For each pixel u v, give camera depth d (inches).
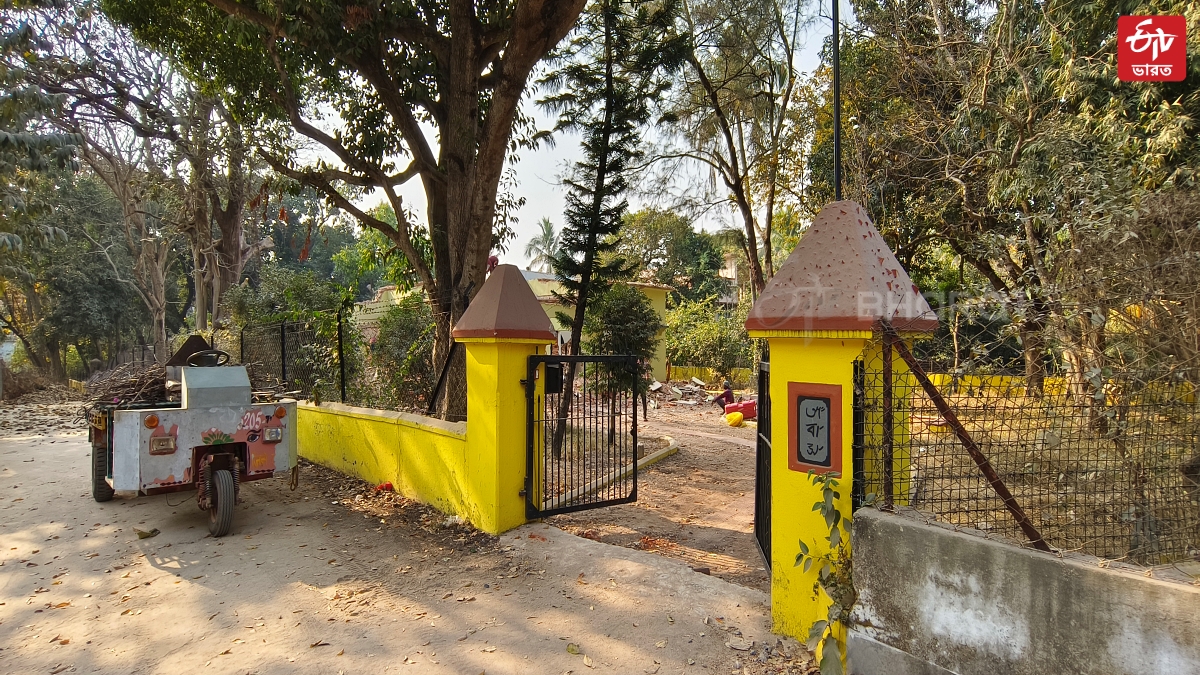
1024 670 95.3
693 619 147.3
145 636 145.3
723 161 644.7
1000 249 357.1
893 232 493.7
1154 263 100.2
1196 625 80.4
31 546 209.6
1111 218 110.3
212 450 235.6
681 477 327.0
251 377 335.0
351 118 414.0
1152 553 103.3
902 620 109.7
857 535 116.0
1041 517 114.2
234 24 297.7
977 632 100.3
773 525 137.2
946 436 120.1
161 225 1003.9
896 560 110.7
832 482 119.9
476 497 215.8
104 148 858.8
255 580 177.9
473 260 314.8
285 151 399.5
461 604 159.8
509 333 203.3
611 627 145.6
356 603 161.6
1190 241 99.8
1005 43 397.7
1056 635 92.4
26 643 142.3
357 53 314.3
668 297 1201.4
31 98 348.8
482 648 137.5
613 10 368.2
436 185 370.9
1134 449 106.2
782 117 589.6
